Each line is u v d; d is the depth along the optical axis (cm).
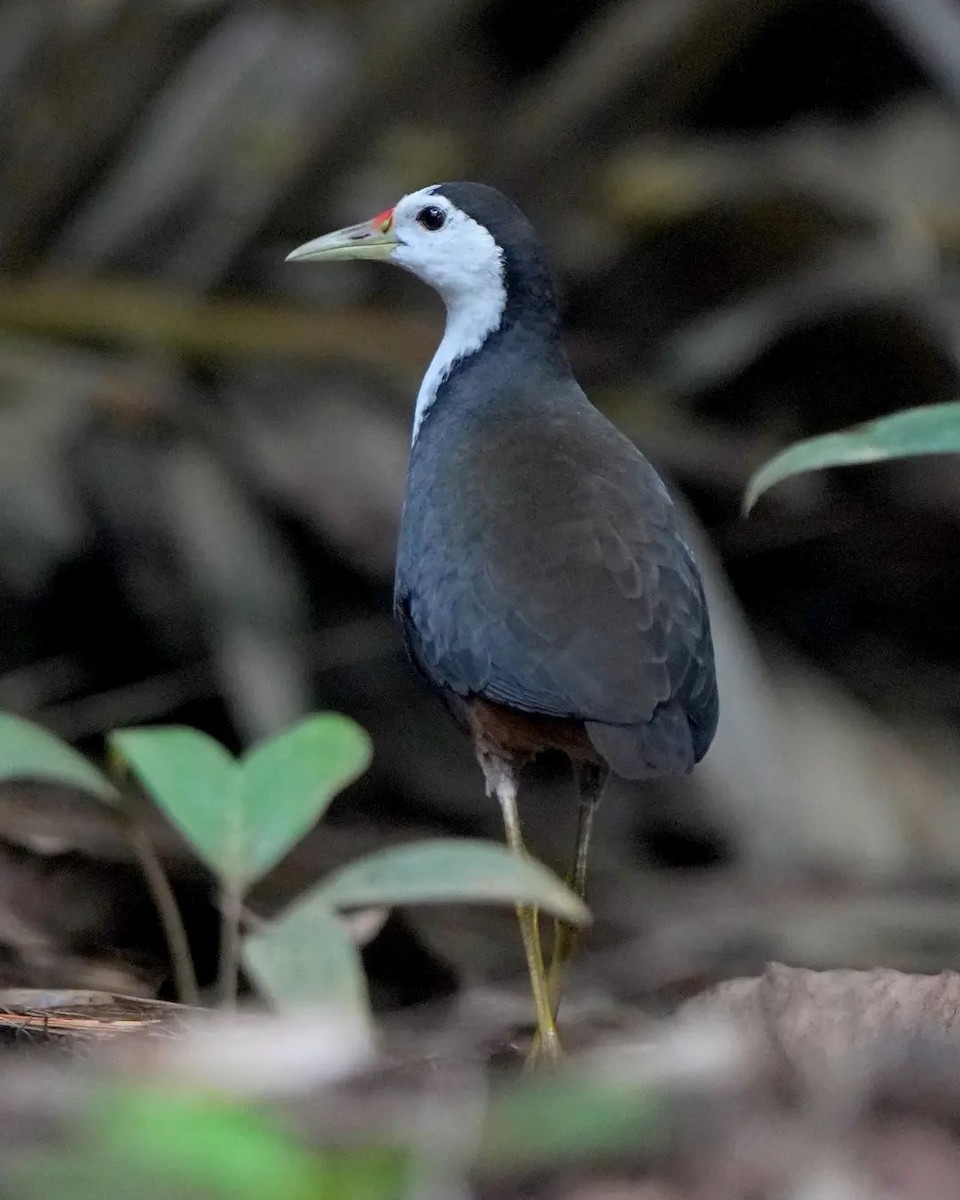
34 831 809
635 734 694
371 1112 468
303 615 1290
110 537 1273
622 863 1302
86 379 1284
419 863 568
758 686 1228
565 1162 433
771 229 1433
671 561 736
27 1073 505
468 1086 505
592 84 1409
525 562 724
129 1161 408
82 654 1341
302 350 1324
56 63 1277
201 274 1364
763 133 1762
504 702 723
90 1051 584
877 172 1513
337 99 1345
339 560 1332
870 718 1381
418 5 1343
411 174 1443
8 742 654
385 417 1321
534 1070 584
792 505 1421
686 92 1434
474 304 857
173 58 1294
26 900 773
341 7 1328
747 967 1037
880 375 1458
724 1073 471
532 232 857
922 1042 517
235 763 661
